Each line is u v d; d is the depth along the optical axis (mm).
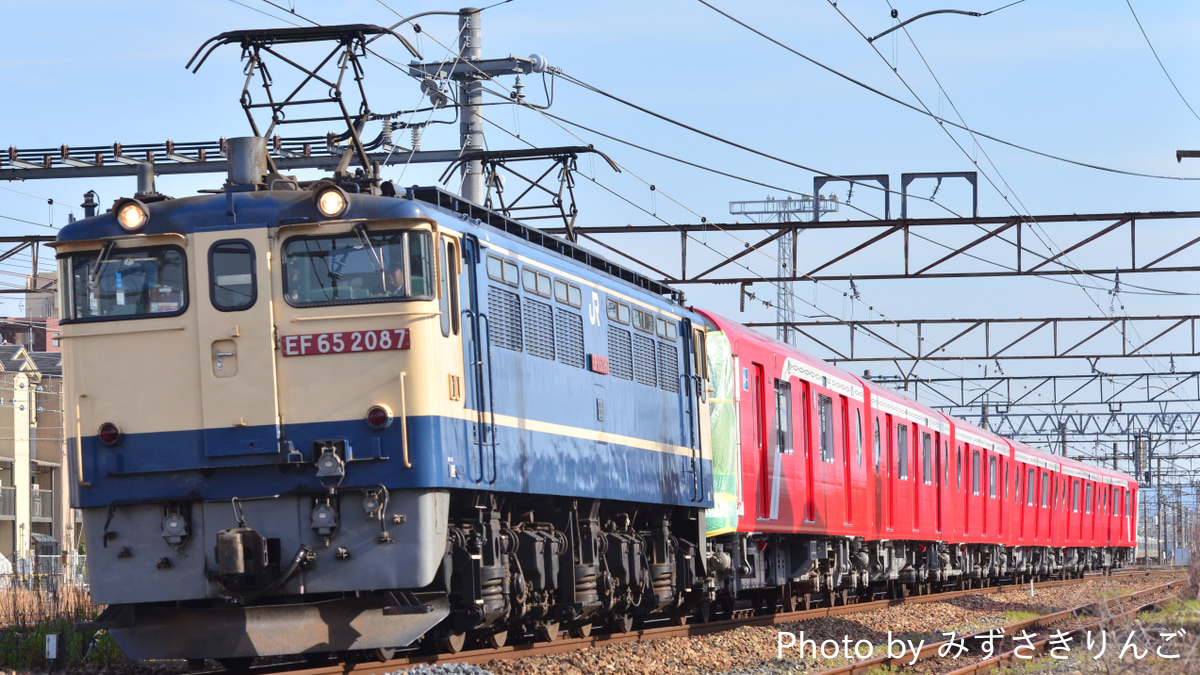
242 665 22391
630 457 27734
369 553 19297
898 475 47344
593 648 25734
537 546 23656
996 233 44000
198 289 19703
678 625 31688
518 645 24406
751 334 35531
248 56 21750
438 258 19938
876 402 45406
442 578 20781
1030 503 70562
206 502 19531
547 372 23969
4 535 80750
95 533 19828
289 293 19641
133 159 41312
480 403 21109
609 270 29312
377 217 19719
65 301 20125
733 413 33250
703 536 31703
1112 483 95688
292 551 19375
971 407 81625
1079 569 86125
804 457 38031
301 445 19391
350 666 20234
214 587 19422
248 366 19516
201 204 19969
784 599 38719
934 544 53125
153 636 19875
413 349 19453
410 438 19344
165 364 19719
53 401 86938
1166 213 43000
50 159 41000
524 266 23438
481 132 35969
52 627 25172
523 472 22594
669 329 30875
